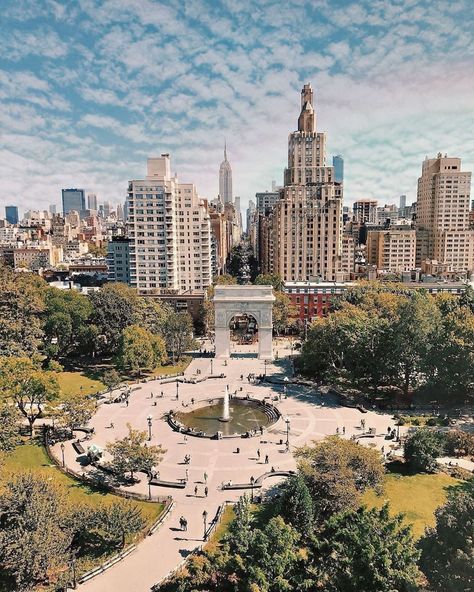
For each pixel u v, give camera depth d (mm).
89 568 48250
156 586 44688
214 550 48219
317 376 117938
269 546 41750
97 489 64812
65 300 128375
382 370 99625
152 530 55062
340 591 35188
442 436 71062
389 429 83375
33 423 89188
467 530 38531
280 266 198375
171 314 140250
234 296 136125
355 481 56406
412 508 57219
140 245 174250
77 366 125562
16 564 41562
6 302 112250
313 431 84500
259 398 103250
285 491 54469
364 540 35812
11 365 82438
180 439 82188
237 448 77750
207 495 63375
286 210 194500
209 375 120312
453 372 91812
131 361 112625
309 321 167000
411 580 33844
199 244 186000
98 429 86562
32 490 48969
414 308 97875
